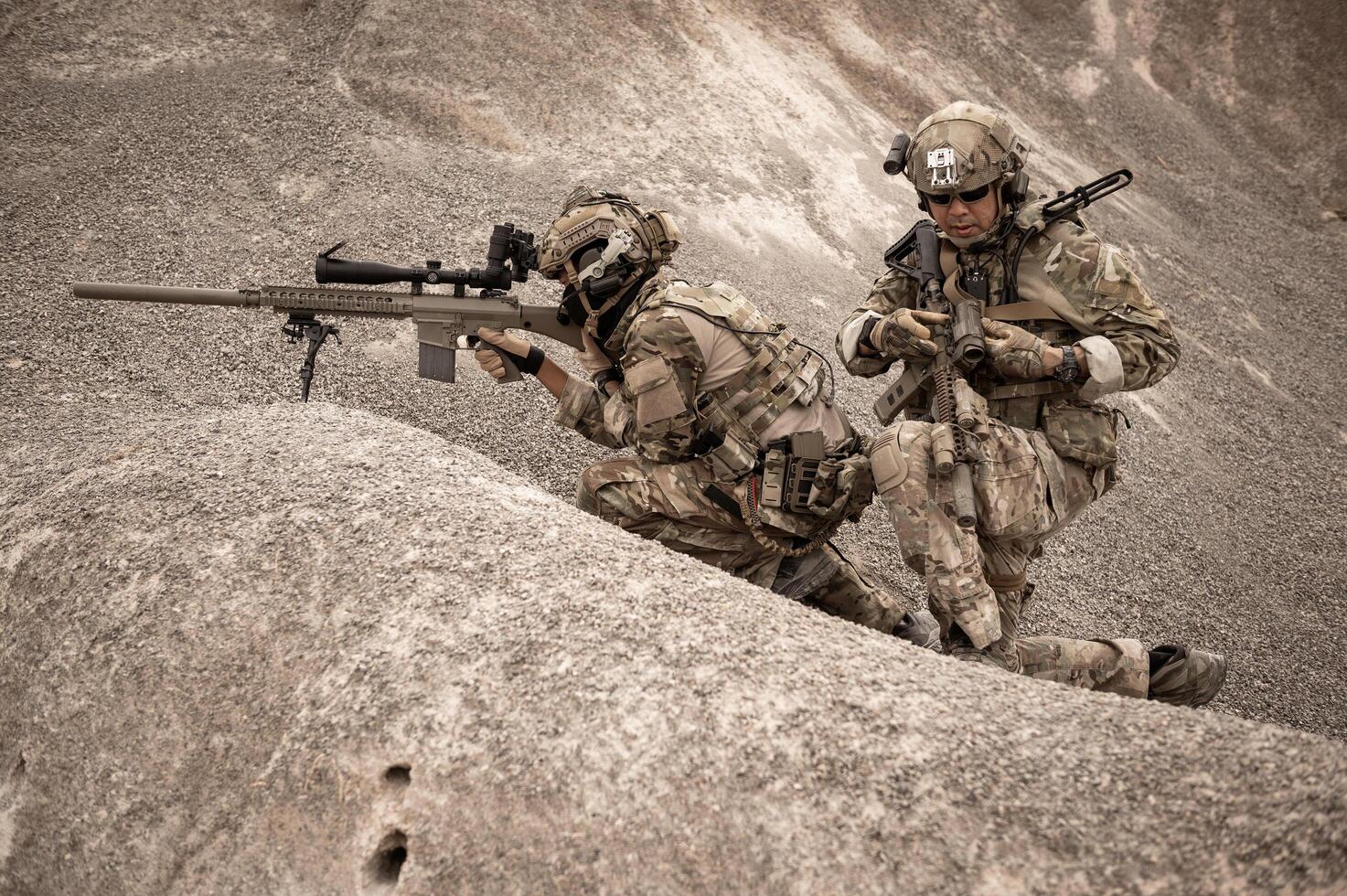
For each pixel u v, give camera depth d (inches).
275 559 106.1
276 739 91.3
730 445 126.9
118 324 196.5
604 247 125.3
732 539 133.2
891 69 423.2
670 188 291.9
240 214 239.5
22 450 149.6
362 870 81.7
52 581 112.0
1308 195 497.0
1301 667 212.4
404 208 246.8
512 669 89.2
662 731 83.0
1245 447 301.3
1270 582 240.8
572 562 102.0
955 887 72.7
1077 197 122.6
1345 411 344.8
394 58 296.4
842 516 131.8
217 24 309.9
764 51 387.5
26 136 250.7
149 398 179.2
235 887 85.7
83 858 94.0
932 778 78.4
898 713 84.5
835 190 332.5
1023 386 125.0
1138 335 121.0
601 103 315.0
